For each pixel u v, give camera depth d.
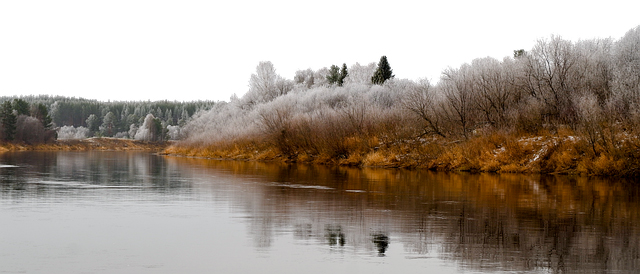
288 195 21.84
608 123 32.72
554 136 36.25
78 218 15.59
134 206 18.31
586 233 13.40
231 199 20.44
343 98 73.50
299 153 56.66
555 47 40.53
